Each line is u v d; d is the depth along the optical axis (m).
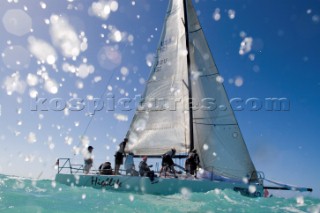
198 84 11.33
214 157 10.58
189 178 9.15
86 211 4.98
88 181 8.73
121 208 5.48
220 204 6.85
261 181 9.84
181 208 6.07
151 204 6.14
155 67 12.03
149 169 9.18
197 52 11.66
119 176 8.41
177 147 10.70
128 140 11.55
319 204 7.61
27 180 7.89
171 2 12.51
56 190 7.14
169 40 12.05
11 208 4.73
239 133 10.49
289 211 6.71
